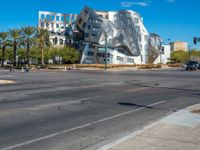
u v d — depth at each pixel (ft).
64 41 435.53
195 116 38.09
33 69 250.57
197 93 68.13
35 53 348.18
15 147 25.20
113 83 95.30
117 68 285.23
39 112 41.50
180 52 547.90
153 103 51.57
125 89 76.13
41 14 518.37
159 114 41.19
